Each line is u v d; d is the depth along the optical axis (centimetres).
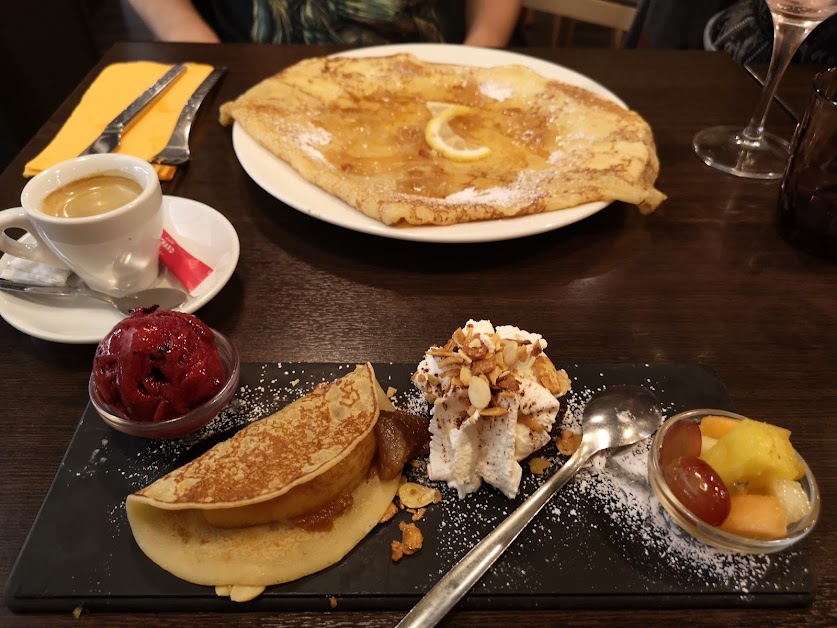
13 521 61
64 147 111
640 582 56
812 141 91
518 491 63
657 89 138
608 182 97
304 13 170
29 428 69
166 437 65
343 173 108
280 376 74
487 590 55
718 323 84
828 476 66
